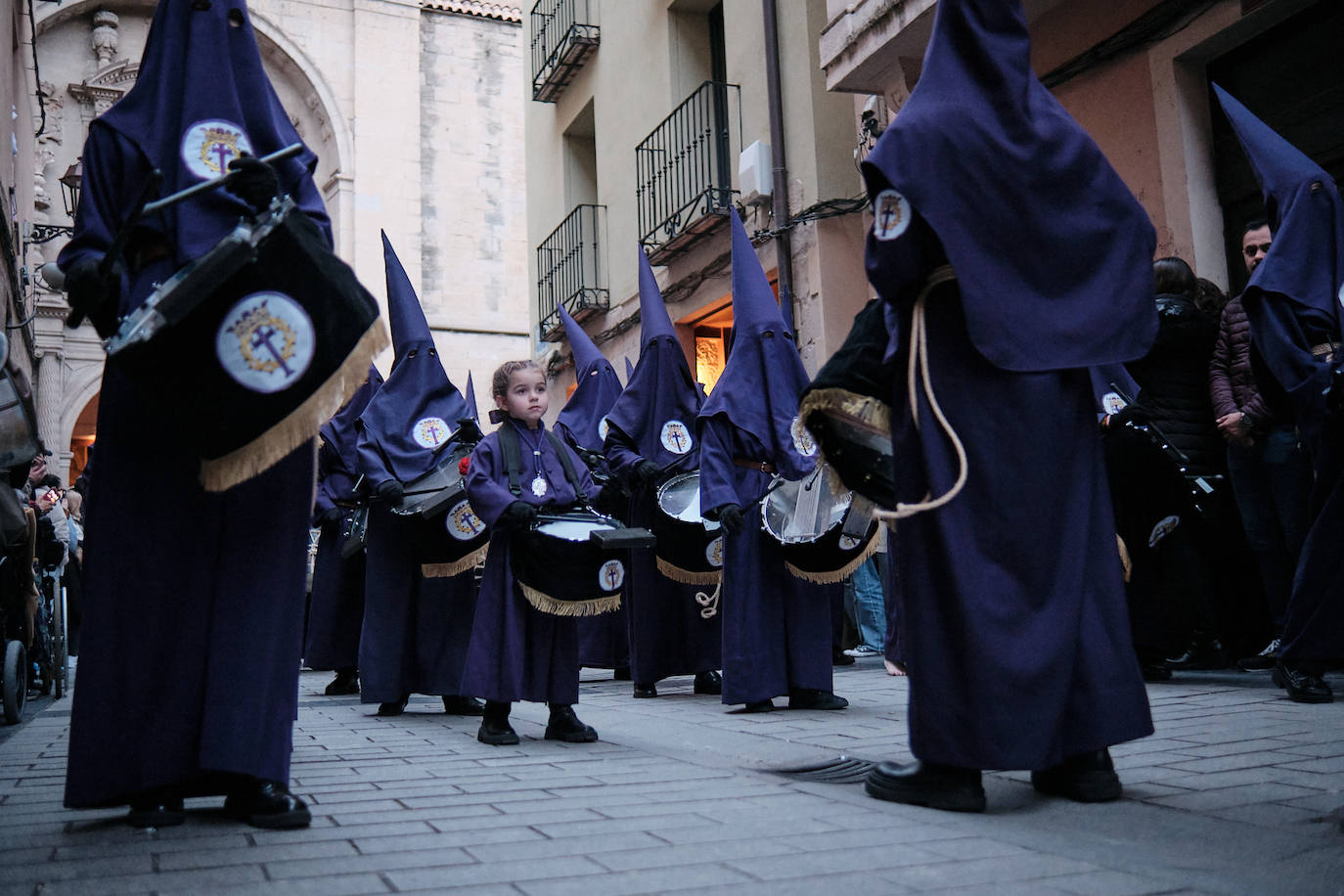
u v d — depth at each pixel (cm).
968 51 326
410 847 269
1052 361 309
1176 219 836
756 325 638
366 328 298
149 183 279
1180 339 686
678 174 1479
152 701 300
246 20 332
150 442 308
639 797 334
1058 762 307
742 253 659
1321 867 241
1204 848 259
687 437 770
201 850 271
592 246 1770
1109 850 258
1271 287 531
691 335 1521
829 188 1198
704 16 1520
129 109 317
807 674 596
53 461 2491
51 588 818
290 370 287
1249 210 813
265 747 299
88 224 304
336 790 359
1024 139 319
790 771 393
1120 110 889
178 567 304
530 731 542
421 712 661
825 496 568
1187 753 385
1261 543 646
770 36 1259
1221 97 608
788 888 225
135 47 2722
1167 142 842
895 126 310
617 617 875
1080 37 917
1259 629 705
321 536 793
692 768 399
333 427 792
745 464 623
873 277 316
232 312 283
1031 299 312
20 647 640
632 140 1620
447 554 629
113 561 303
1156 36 846
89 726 297
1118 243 328
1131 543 638
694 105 1455
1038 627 304
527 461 511
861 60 1004
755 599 600
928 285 318
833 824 289
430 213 3033
